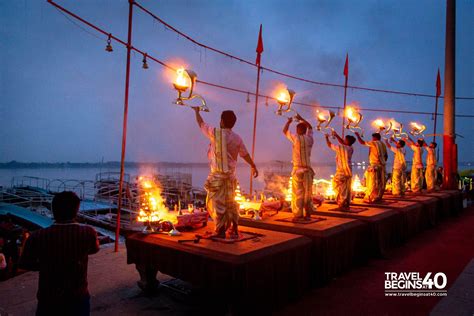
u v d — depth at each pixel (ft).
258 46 33.58
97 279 18.81
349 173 25.84
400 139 38.70
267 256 14.30
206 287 13.97
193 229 18.29
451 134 48.73
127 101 24.45
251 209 22.29
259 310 13.83
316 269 17.98
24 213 41.91
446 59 49.16
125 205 40.63
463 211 45.16
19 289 17.56
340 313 14.75
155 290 16.83
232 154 16.51
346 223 20.75
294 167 21.53
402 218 26.78
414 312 14.78
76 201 9.87
